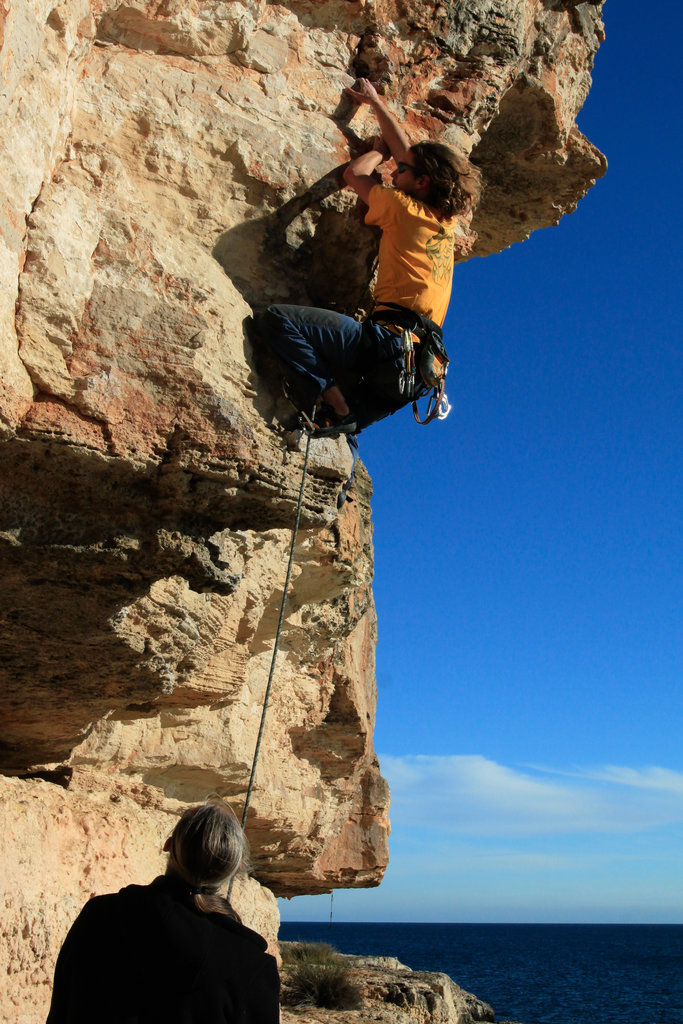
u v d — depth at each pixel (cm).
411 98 684
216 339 562
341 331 580
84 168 542
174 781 1100
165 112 582
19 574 555
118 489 536
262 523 602
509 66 728
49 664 655
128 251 536
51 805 713
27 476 516
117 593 582
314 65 648
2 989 598
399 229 596
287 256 632
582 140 845
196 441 532
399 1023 1469
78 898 702
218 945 263
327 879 1595
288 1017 1356
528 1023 5144
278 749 1348
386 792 1666
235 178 606
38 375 494
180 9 588
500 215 912
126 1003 252
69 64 531
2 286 467
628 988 8269
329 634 1296
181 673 820
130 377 523
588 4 808
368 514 1364
